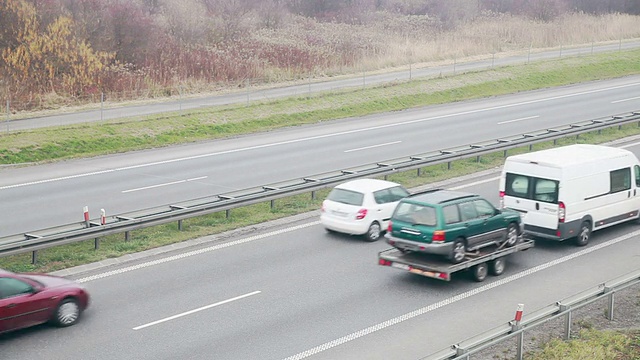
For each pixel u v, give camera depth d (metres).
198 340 15.94
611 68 64.50
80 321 16.92
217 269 20.64
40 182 30.41
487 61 66.38
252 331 16.47
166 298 18.39
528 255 22.52
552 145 37.44
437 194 20.80
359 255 22.20
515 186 23.55
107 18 54.03
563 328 17.23
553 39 78.38
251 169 32.75
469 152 33.25
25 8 49.59
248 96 47.72
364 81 53.94
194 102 47.66
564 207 22.53
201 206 24.17
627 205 25.00
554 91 56.16
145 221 22.70
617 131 40.56
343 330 16.61
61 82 47.50
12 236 20.53
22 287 15.98
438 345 15.87
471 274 20.22
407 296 18.86
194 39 61.31
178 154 36.50
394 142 38.53
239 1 73.44
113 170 32.84
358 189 23.92
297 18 79.81
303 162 34.03
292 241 23.44
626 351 15.84
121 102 47.06
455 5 89.62
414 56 66.25
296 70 58.16
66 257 21.22
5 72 45.84
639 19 91.50
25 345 15.55
